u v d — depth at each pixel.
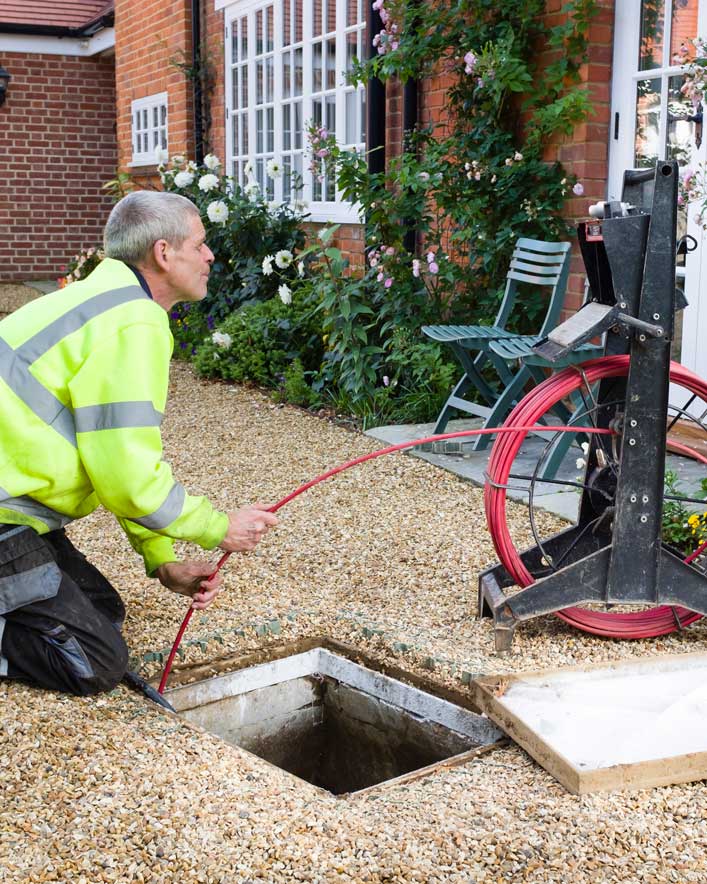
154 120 13.24
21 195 15.93
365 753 3.35
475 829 2.38
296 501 5.16
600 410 3.46
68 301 2.74
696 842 2.35
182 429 6.88
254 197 10.01
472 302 6.97
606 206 3.24
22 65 15.60
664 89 5.82
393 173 7.11
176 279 2.93
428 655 3.29
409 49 7.11
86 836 2.31
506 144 6.71
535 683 2.98
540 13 6.54
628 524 3.26
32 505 2.82
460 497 5.14
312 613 3.67
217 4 11.38
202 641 3.40
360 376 6.90
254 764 2.71
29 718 2.80
